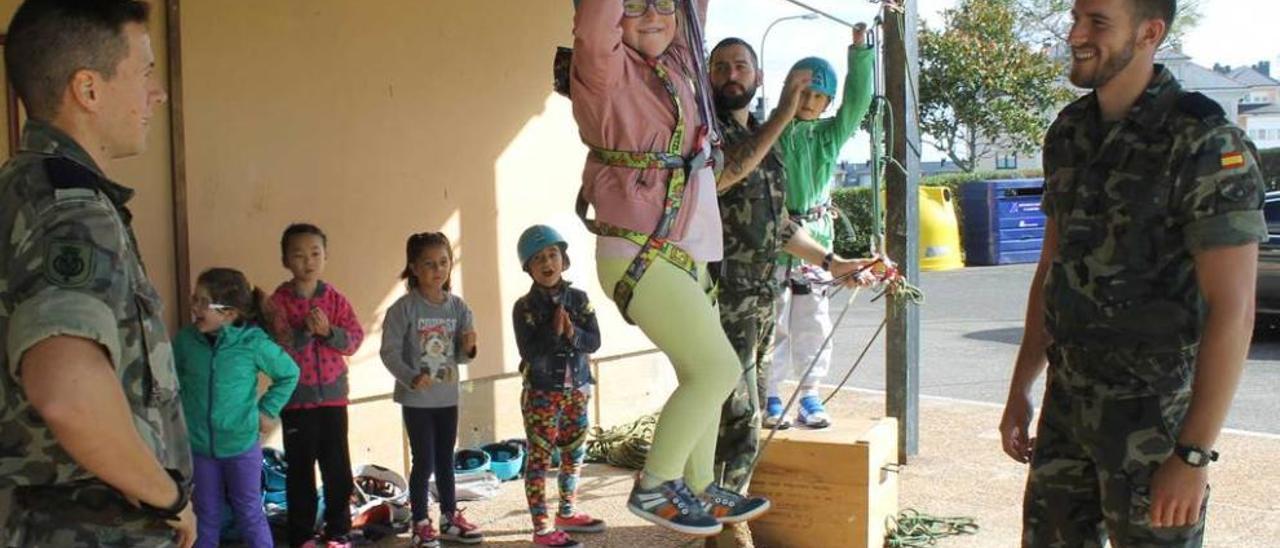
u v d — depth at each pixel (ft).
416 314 15.71
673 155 7.80
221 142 16.96
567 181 20.98
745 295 12.80
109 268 6.24
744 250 12.67
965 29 70.38
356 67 18.29
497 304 20.08
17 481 6.37
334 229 18.16
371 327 18.61
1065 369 9.06
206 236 16.85
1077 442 9.07
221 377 13.55
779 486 14.60
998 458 19.42
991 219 56.08
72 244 6.12
